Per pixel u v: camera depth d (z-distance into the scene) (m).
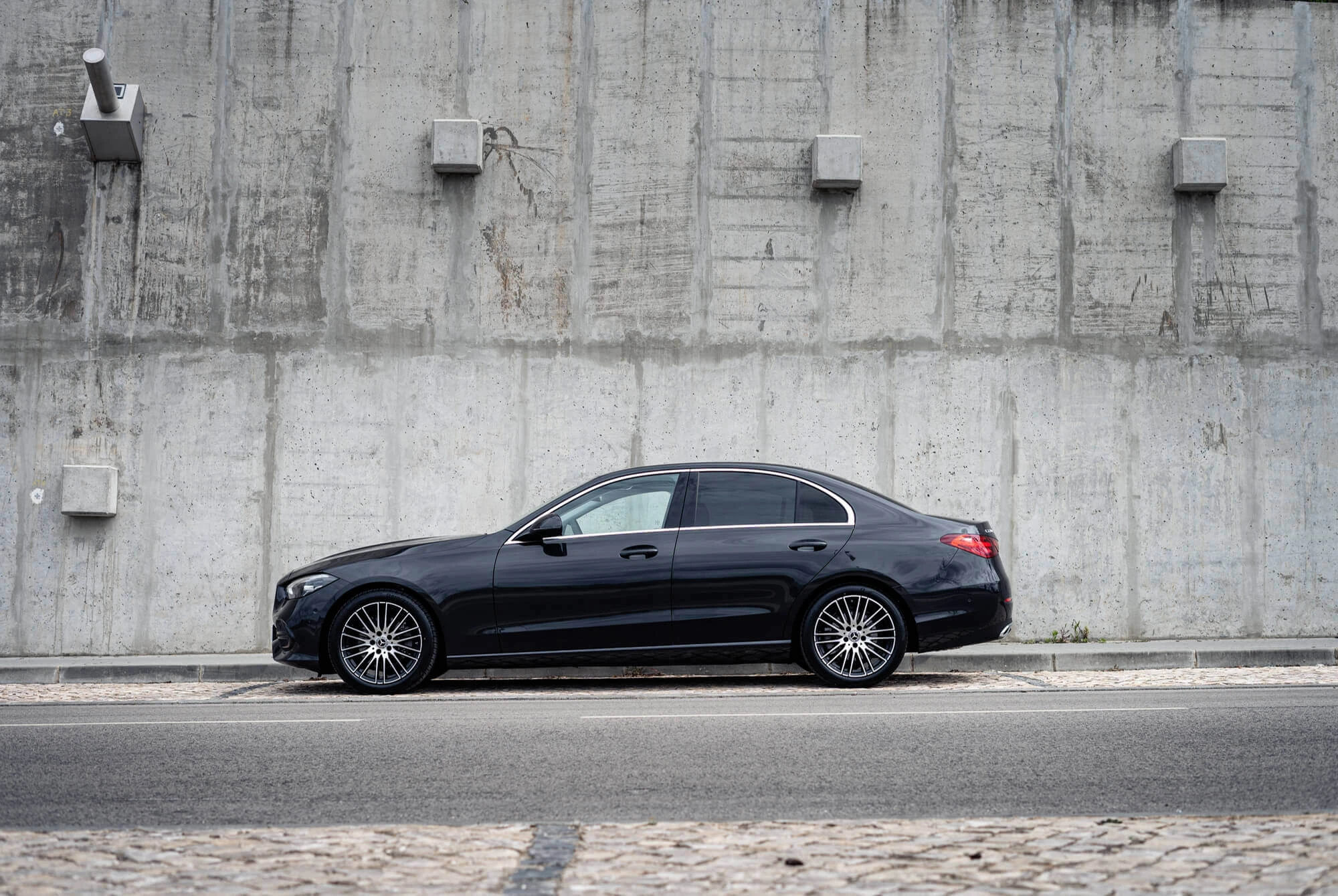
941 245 13.80
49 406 13.45
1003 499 13.73
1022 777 6.09
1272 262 13.86
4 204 13.57
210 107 13.69
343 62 13.74
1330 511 13.75
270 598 13.41
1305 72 13.83
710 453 13.68
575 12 13.80
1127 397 13.78
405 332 13.66
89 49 13.09
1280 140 13.84
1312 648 12.36
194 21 13.73
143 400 13.48
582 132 13.78
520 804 5.55
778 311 13.74
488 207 13.74
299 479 13.51
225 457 13.49
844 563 10.13
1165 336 13.81
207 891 4.16
